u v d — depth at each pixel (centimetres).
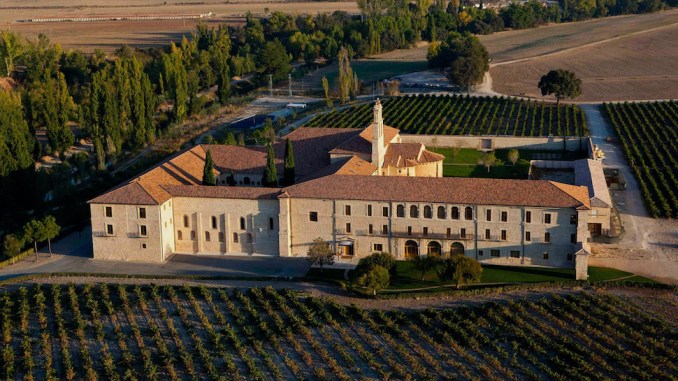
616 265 13738
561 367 10356
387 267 13188
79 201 17912
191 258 14762
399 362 10712
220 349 11012
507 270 13650
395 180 14450
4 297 12675
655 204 16938
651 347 10856
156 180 15262
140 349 11138
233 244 14900
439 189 14112
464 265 12794
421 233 14150
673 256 14088
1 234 16025
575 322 11638
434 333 11388
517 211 13638
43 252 15225
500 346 11012
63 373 10556
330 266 14200
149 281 13662
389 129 18900
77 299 12769
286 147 16175
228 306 12419
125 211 14550
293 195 14438
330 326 11806
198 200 14825
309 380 10288
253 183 17038
